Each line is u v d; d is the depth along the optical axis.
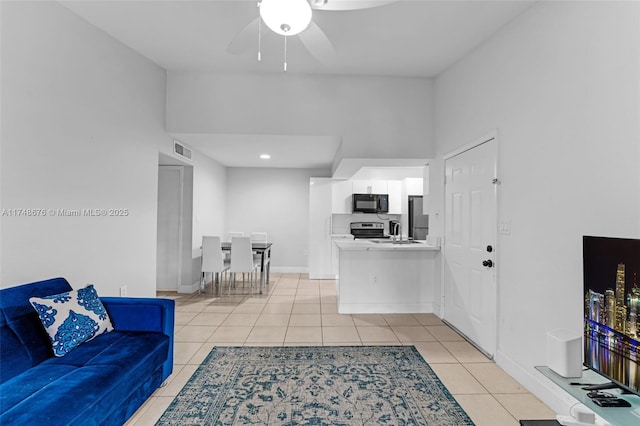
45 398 1.47
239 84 3.97
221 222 6.58
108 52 2.97
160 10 2.61
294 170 6.99
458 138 3.47
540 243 2.25
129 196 3.30
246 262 5.16
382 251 4.23
